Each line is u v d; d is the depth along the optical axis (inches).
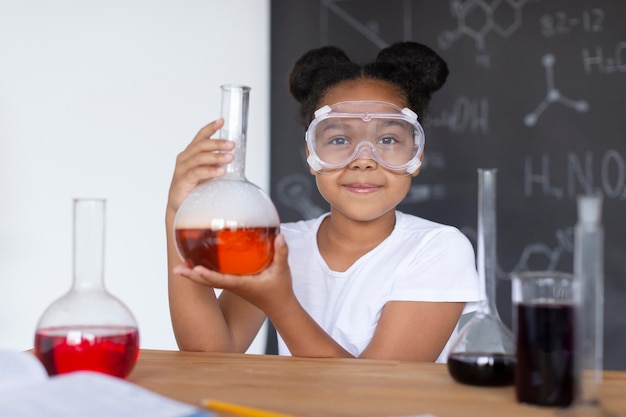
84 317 34.6
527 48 101.1
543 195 100.2
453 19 103.3
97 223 36.1
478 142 102.1
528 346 31.2
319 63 65.7
